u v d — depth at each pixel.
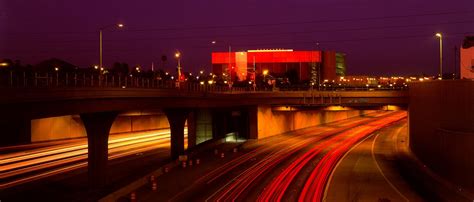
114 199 41.12
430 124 58.81
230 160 65.31
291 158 67.56
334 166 60.31
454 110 52.72
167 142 87.25
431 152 57.62
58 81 42.88
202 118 91.69
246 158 67.38
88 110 42.16
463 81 51.72
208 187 46.34
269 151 75.75
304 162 63.62
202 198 41.47
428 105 60.28
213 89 97.62
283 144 86.06
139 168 58.91
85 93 40.66
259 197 41.75
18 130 76.75
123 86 51.25
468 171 44.91
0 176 51.12
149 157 68.81
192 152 69.88
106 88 44.38
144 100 53.72
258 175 53.25
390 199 41.78
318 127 128.00
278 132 105.44
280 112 106.88
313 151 75.94
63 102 38.28
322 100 87.06
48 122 81.81
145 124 110.06
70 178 51.00
